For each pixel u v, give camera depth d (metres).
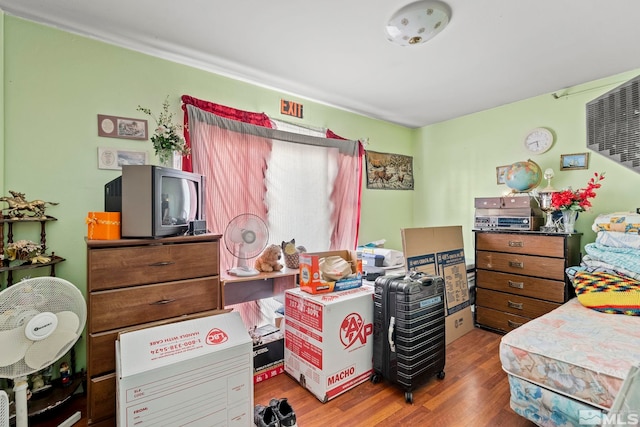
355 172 3.42
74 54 1.96
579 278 2.25
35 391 1.75
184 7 1.74
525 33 1.99
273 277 2.30
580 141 2.81
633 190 2.54
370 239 3.72
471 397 1.88
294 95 3.02
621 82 2.58
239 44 2.13
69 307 1.51
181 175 1.85
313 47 2.17
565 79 2.71
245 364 1.60
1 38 1.73
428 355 1.95
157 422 1.36
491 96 3.10
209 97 2.51
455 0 1.67
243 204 2.55
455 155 3.79
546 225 2.71
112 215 1.63
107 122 2.07
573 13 1.78
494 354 2.45
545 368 1.48
